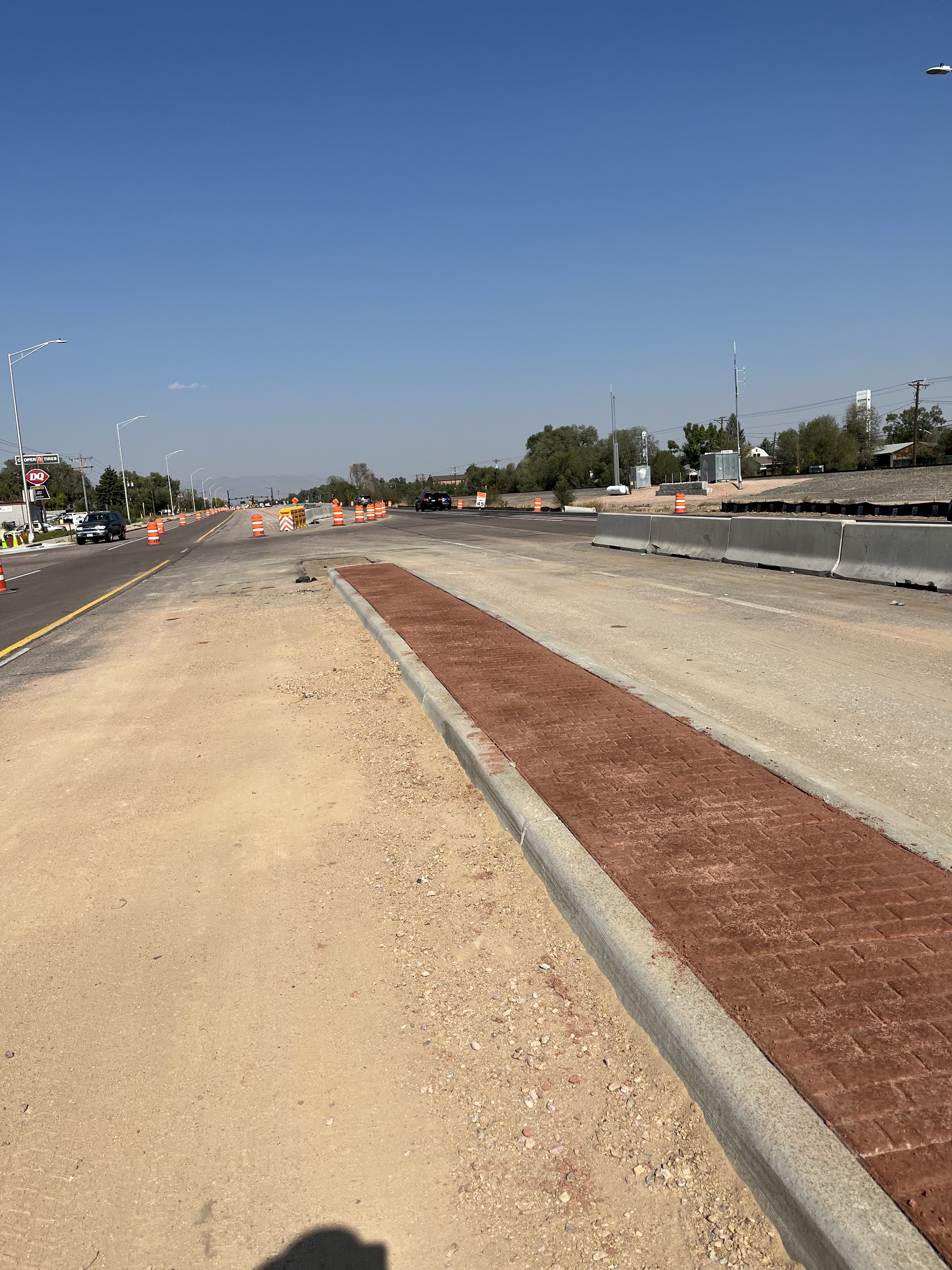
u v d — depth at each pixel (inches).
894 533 551.2
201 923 167.2
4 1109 119.2
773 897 145.5
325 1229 98.8
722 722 259.3
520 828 184.1
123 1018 138.5
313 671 372.8
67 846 207.9
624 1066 119.8
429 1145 109.7
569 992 136.9
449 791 222.5
